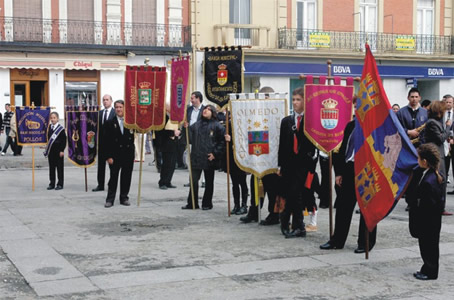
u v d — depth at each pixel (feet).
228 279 20.76
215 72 34.53
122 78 86.48
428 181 20.38
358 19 94.84
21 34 81.10
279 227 29.81
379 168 21.93
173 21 87.40
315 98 25.98
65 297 18.86
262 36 89.92
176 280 20.62
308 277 21.06
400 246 25.71
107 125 35.73
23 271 21.67
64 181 48.42
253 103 30.07
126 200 36.63
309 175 27.66
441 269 22.16
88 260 23.35
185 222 31.12
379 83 21.85
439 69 99.40
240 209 33.42
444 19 100.32
